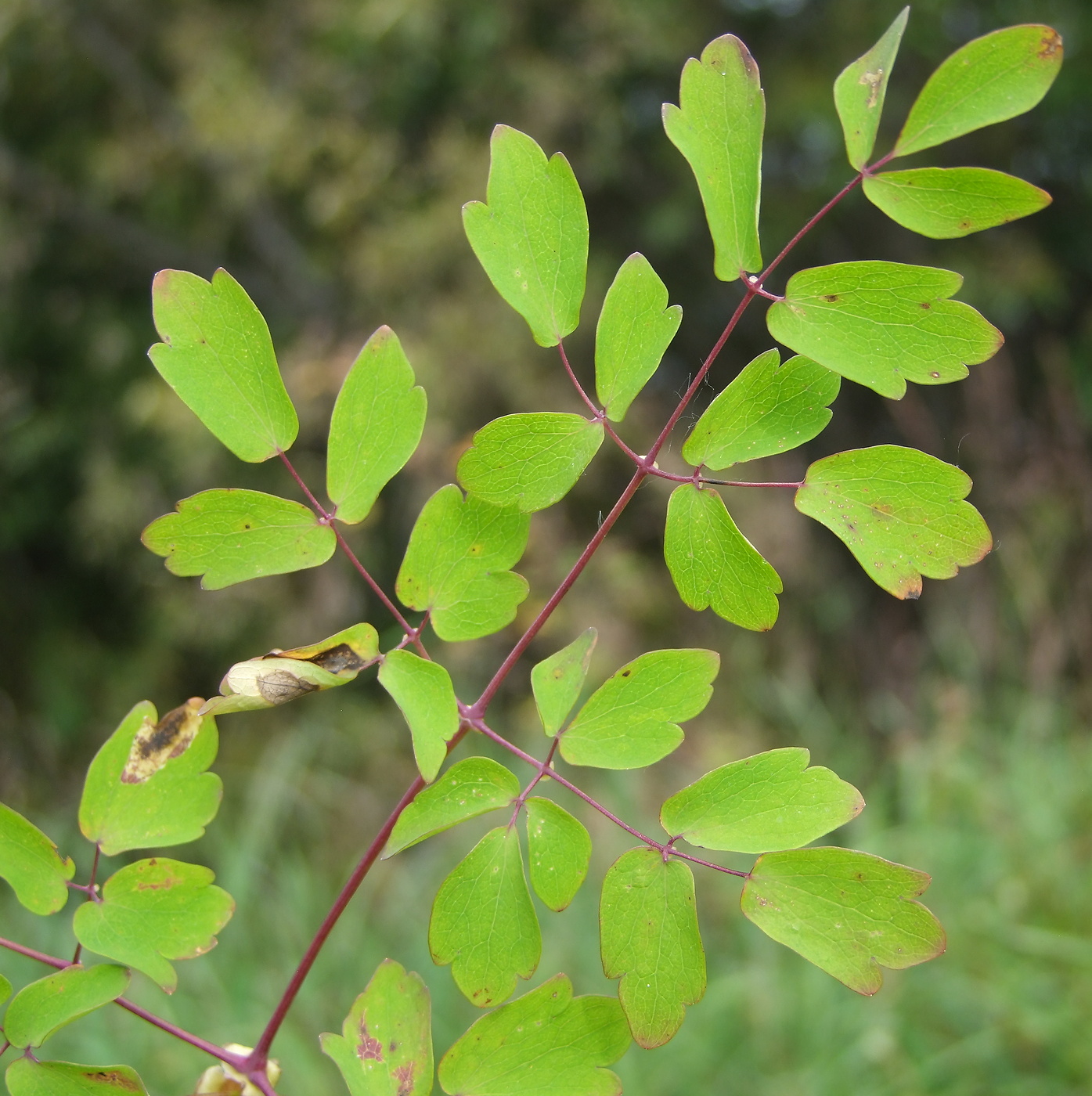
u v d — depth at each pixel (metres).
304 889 2.99
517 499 0.70
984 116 0.66
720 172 0.69
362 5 4.94
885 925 0.66
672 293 5.29
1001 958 2.83
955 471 0.68
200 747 0.77
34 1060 0.70
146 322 5.52
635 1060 2.52
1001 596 4.41
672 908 0.67
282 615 4.84
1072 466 4.48
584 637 0.72
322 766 4.28
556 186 0.70
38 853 0.73
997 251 5.25
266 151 4.93
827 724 4.16
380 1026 0.71
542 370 4.69
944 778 3.46
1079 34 5.12
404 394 0.71
